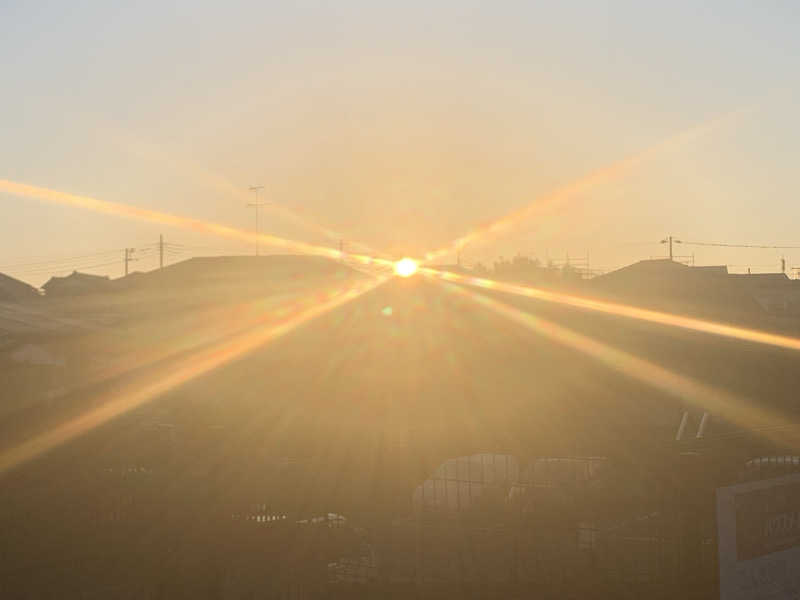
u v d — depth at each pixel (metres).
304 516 7.45
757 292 43.16
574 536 6.98
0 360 20.12
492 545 7.09
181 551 7.14
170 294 30.11
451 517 7.20
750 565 6.89
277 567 7.32
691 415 17.62
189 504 7.21
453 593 7.10
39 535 6.71
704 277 26.86
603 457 7.15
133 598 6.98
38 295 45.22
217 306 27.16
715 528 6.76
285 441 8.63
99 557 6.89
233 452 7.70
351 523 7.49
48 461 7.38
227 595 7.20
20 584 6.58
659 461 7.00
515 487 7.20
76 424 11.91
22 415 11.84
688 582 6.78
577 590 6.88
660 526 6.88
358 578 7.34
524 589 6.98
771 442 7.40
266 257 33.12
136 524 7.06
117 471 7.35
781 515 7.20
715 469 7.04
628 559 6.89
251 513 7.35
